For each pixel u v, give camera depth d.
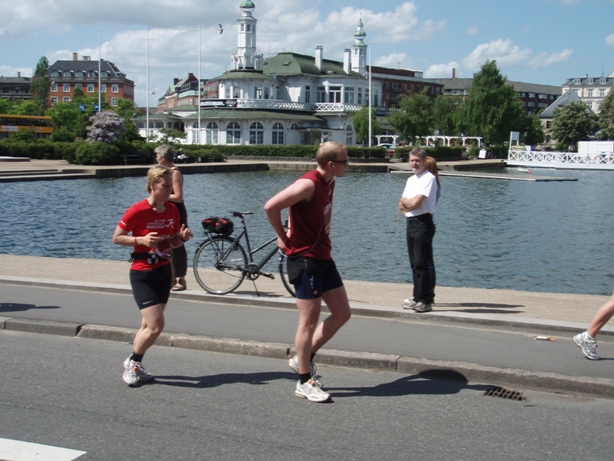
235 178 53.81
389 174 63.28
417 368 6.82
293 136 92.12
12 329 8.30
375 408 5.81
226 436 5.13
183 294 9.98
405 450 4.93
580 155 85.31
